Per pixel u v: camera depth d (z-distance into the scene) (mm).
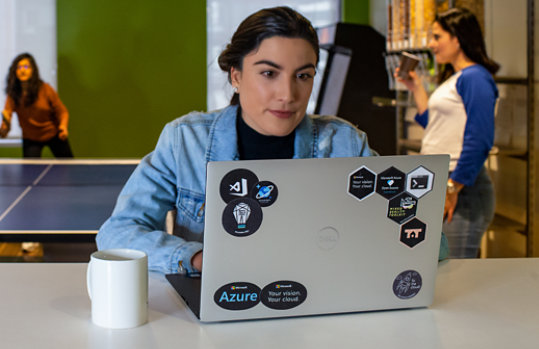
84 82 5480
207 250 865
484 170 2969
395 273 960
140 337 853
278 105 1257
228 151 1397
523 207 3627
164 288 1069
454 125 2934
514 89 3621
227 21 5441
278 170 862
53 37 5398
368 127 4918
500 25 3693
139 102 5539
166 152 1412
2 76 5359
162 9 5422
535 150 3494
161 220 1401
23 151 5156
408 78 3676
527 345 856
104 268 875
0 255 3104
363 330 900
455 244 2979
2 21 5324
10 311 952
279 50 1220
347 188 898
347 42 4859
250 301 904
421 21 3912
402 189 927
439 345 851
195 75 5520
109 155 5602
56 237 2293
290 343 844
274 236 885
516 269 1247
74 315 938
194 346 823
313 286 924
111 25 5426
